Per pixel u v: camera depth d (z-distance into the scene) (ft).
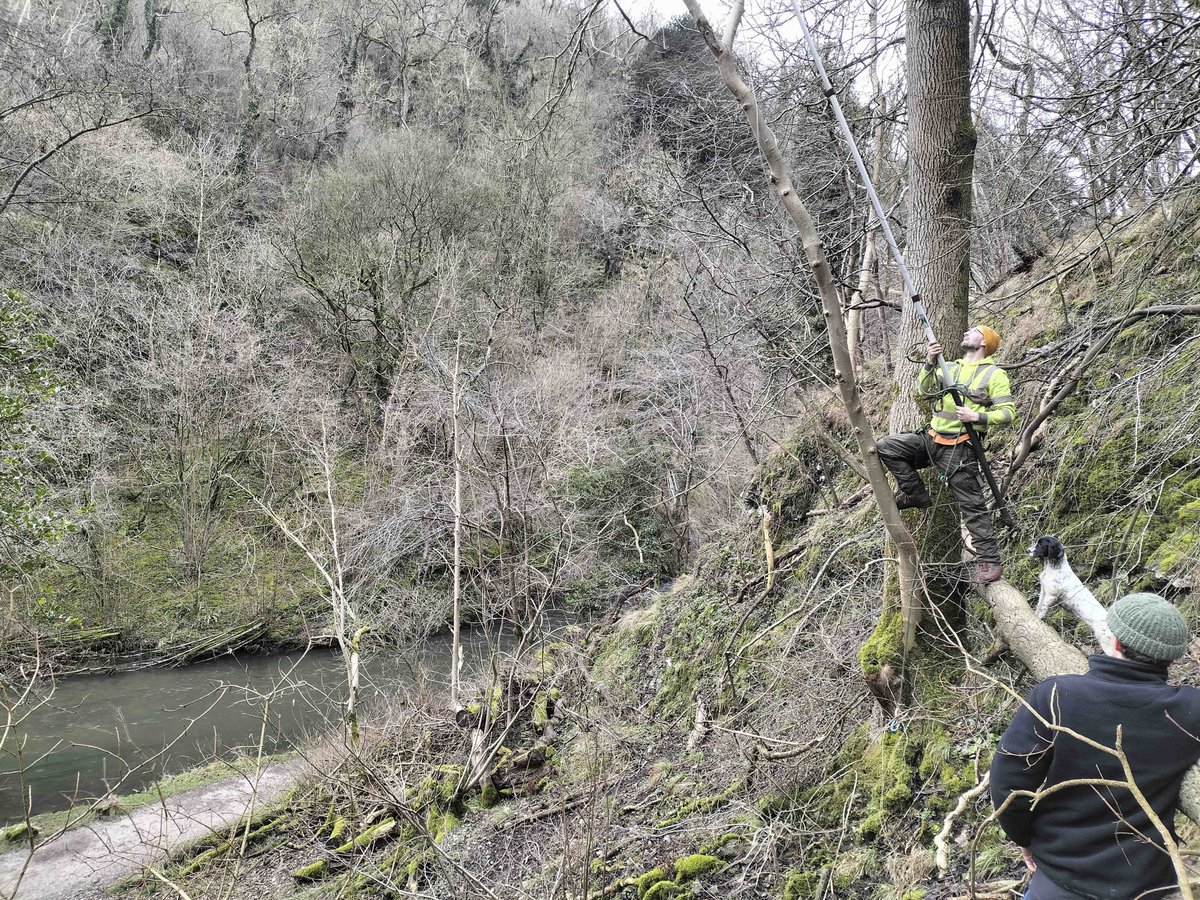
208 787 32.01
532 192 67.82
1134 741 6.68
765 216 29.12
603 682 30.45
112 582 51.37
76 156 58.44
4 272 51.72
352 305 64.49
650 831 18.62
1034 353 17.13
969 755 13.44
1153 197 17.85
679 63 40.86
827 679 17.97
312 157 86.48
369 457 52.60
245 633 51.78
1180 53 15.61
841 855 14.35
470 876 17.47
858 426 11.56
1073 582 10.36
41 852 26.91
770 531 27.71
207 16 92.43
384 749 28.58
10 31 56.59
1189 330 16.75
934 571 13.19
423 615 42.80
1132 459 15.70
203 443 57.52
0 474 33.94
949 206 12.91
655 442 53.16
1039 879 7.21
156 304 59.06
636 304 64.08
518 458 40.22
